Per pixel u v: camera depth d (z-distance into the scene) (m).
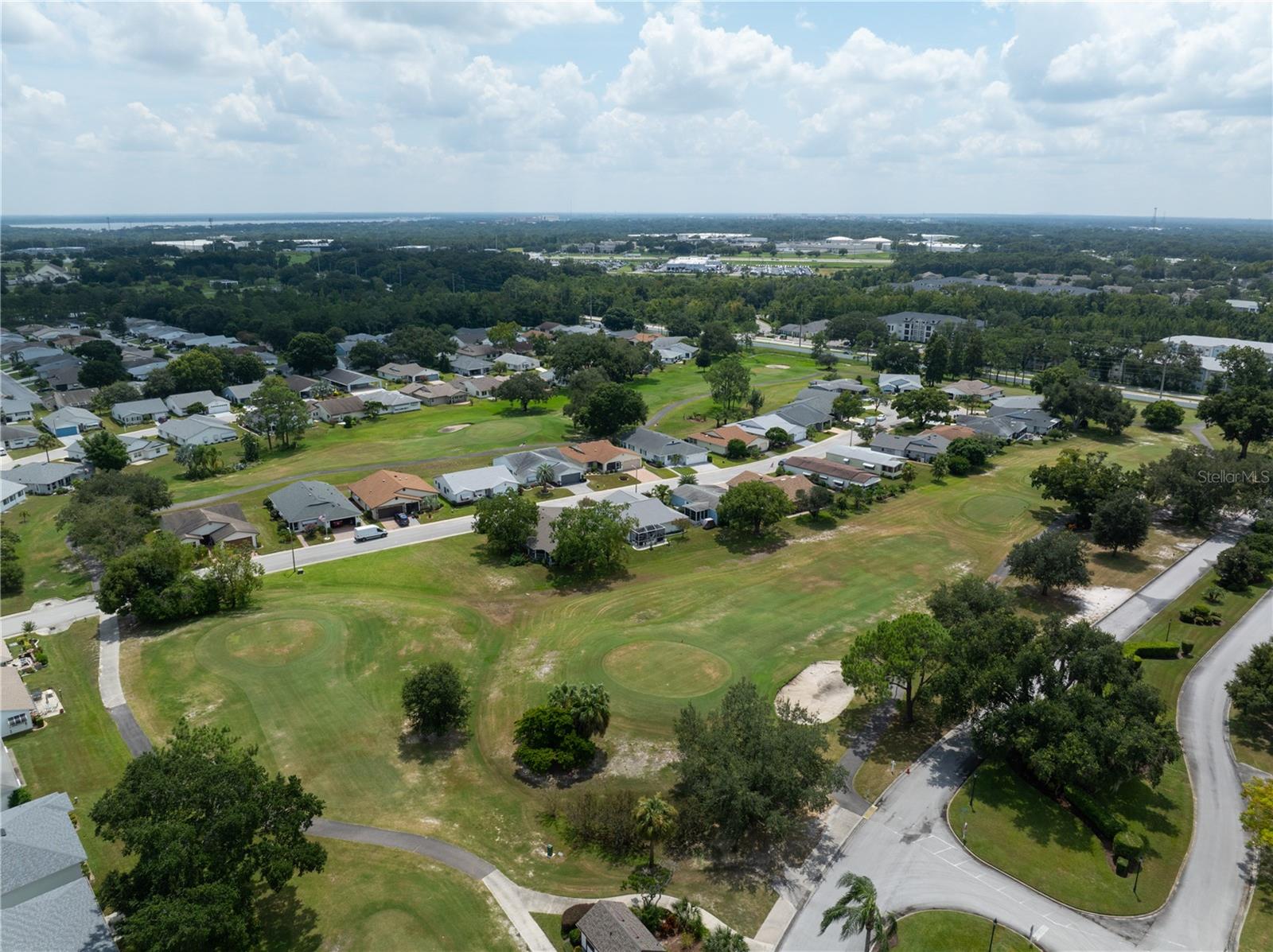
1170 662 76.50
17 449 147.12
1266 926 47.44
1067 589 92.25
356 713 67.75
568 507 113.00
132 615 84.31
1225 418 142.12
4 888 44.41
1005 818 55.94
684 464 141.50
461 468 136.88
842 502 117.06
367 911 47.62
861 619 84.88
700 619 84.81
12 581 90.44
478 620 84.31
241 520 108.56
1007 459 145.12
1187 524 113.25
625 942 42.59
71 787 58.12
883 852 52.88
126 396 174.38
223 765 46.97
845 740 64.44
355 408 171.12
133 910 41.66
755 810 50.09
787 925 47.09
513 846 53.59
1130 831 53.59
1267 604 87.75
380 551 102.31
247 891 45.50
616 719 67.00
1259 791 52.50
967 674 59.69
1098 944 46.00
